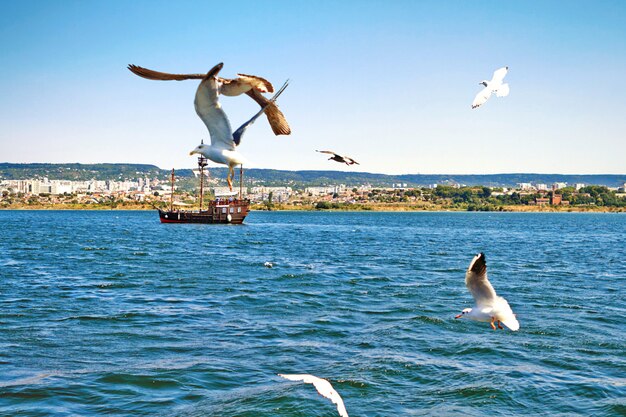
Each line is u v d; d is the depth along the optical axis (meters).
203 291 40.59
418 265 58.75
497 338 27.33
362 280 46.66
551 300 37.12
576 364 23.70
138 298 37.62
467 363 23.89
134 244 86.88
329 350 25.61
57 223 169.38
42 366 23.16
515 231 144.12
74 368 22.95
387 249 80.75
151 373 22.39
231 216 152.75
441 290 41.31
